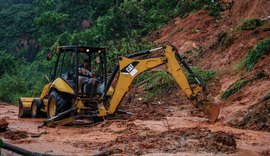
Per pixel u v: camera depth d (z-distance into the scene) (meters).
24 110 17.75
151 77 21.59
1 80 31.23
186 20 30.27
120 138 10.41
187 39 27.05
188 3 32.72
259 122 11.80
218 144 9.21
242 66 18.44
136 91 21.28
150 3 37.59
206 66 21.81
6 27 58.38
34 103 17.45
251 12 23.30
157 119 13.96
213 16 28.20
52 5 50.50
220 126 12.30
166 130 11.61
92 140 10.82
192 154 8.48
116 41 31.98
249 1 24.00
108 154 8.66
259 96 14.67
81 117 13.79
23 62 41.19
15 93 29.59
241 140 10.13
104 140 10.75
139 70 13.49
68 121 13.83
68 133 12.34
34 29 53.31
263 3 22.77
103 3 41.41
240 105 14.70
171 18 33.72
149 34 32.50
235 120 12.36
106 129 12.55
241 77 17.58
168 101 19.02
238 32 21.67
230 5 28.36
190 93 12.78
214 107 12.62
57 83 14.78
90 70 15.05
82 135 11.84
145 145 9.36
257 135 10.77
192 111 15.49
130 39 30.70
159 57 13.26
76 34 35.50
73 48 14.89
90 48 14.95
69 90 14.45
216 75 19.75
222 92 17.41
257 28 21.00
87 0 46.06
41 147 9.81
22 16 57.00
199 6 32.03
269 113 11.86
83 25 44.09
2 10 67.50
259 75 16.30
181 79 12.89
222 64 20.75
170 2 36.34
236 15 24.94
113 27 34.16
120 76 13.66
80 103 14.38
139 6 34.88
